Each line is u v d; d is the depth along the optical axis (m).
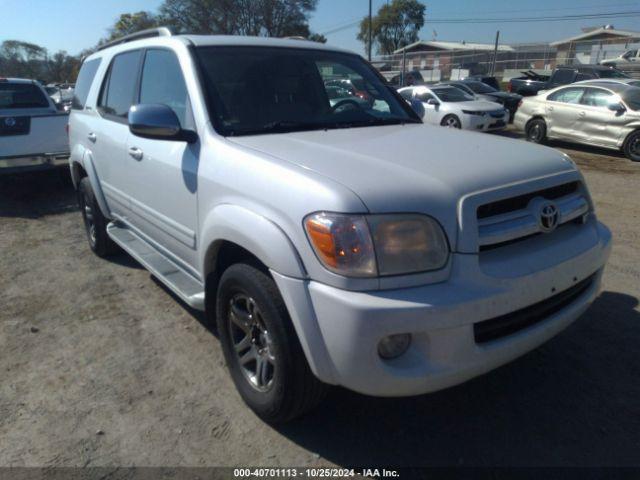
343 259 2.11
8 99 9.27
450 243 2.20
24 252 5.53
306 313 2.22
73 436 2.71
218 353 3.46
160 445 2.64
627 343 3.46
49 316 4.04
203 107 3.06
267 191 2.43
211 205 2.82
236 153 2.73
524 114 13.11
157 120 2.88
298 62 3.67
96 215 4.99
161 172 3.33
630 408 2.84
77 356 3.47
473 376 2.30
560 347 3.43
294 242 2.27
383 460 2.52
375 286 2.11
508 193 2.35
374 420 2.79
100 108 4.61
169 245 3.56
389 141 2.94
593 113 11.40
